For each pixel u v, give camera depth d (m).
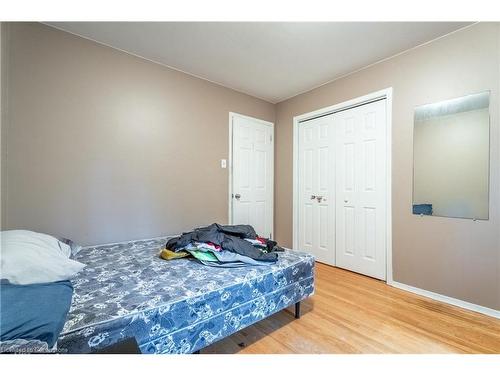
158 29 1.96
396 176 2.32
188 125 2.76
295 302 1.70
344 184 2.83
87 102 2.09
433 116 2.06
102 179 2.18
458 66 1.93
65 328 0.87
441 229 2.02
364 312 1.83
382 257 2.46
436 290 2.04
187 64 2.54
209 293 1.23
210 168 2.97
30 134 1.83
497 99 1.75
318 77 2.83
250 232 2.11
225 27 1.92
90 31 1.99
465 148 1.89
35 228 1.86
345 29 1.94
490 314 1.76
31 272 1.06
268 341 1.47
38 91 1.86
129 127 2.33
